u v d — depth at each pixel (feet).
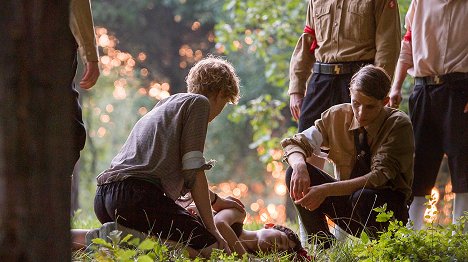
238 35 52.70
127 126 85.51
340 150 20.68
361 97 19.76
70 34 10.89
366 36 23.15
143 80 86.99
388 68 22.74
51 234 10.59
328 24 23.56
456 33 23.24
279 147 51.98
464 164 23.17
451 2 23.27
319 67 23.66
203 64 19.47
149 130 18.60
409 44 24.59
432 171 23.68
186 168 18.25
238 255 18.89
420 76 23.79
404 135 20.08
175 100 18.81
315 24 24.07
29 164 10.46
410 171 20.20
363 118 19.95
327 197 20.20
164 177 18.30
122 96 85.76
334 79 23.34
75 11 19.24
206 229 18.37
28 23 10.46
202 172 18.42
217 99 19.33
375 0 23.03
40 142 10.50
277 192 87.97
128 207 17.99
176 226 18.07
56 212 10.62
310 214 20.29
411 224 17.54
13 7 10.43
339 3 23.44
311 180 20.35
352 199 19.81
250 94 74.13
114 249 14.97
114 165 18.62
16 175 10.43
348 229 20.24
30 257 10.48
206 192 18.52
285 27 49.49
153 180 18.26
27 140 10.44
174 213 18.11
